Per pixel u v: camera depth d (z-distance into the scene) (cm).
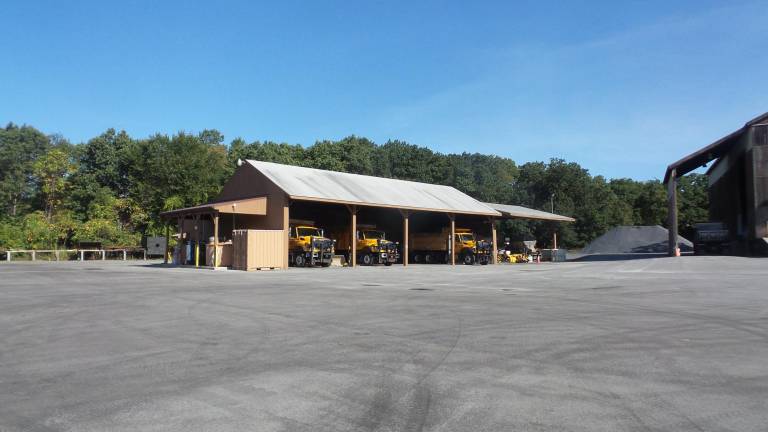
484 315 1105
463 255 4234
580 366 671
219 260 3133
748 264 2764
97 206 5734
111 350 791
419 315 1111
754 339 833
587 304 1278
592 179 9150
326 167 7450
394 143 10069
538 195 8431
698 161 4700
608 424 466
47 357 750
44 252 5088
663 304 1266
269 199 3269
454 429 456
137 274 2506
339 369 665
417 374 638
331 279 2197
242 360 719
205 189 5597
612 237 6662
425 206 3897
